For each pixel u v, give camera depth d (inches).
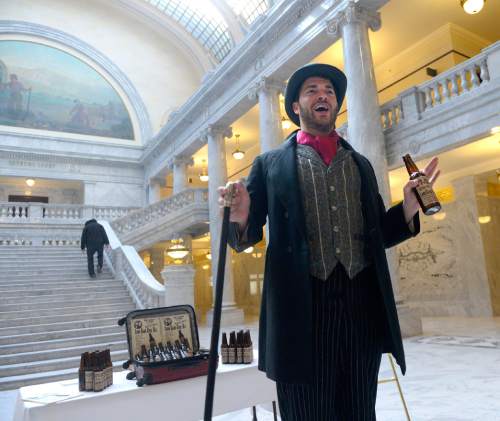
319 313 52.9
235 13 762.8
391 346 53.9
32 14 877.2
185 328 120.7
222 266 49.7
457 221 471.2
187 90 999.0
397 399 165.3
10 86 839.7
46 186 921.5
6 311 335.9
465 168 464.4
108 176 903.1
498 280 446.0
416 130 362.3
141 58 967.0
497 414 140.8
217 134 613.9
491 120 307.7
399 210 61.5
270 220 56.5
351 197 58.2
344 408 54.0
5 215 687.7
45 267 462.9
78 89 899.4
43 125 856.3
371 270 56.8
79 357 286.0
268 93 488.4
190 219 618.8
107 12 946.1
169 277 281.3
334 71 62.4
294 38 440.1
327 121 60.3
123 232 646.5
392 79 528.7
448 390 172.7
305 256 52.3
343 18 373.1
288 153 58.9
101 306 364.2
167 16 928.9
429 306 496.4
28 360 277.6
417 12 442.0
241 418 153.5
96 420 94.7
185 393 104.3
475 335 309.6
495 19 461.7
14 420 104.8
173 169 764.6
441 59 471.5
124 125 929.5
